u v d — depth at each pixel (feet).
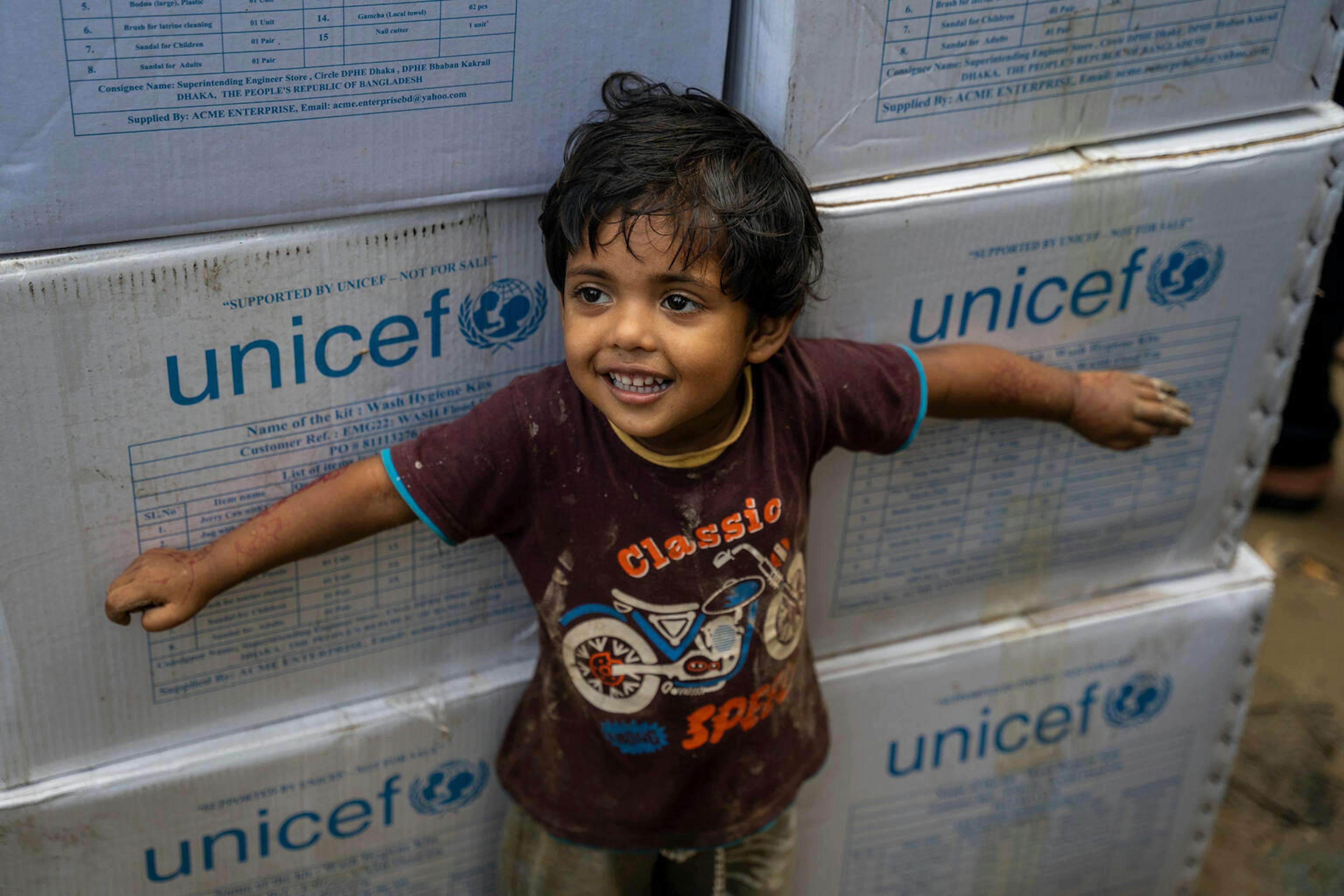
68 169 3.08
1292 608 7.84
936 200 3.89
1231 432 4.85
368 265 3.55
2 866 3.93
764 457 3.71
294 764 4.18
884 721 4.88
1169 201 4.19
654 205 3.16
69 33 2.92
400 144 3.40
